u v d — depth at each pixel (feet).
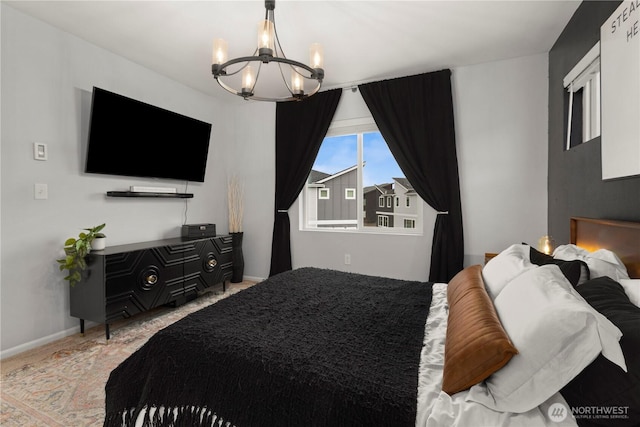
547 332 2.91
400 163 11.53
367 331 4.56
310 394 3.25
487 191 10.66
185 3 7.46
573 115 8.31
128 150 10.03
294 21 8.11
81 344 8.21
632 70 4.93
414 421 2.85
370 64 10.65
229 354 3.88
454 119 11.01
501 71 10.41
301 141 13.19
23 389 6.23
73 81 8.93
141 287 9.18
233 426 3.48
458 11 7.73
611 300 3.80
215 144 13.99
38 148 8.21
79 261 8.16
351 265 12.72
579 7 7.44
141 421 4.04
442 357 3.86
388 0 7.29
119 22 8.26
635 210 5.15
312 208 13.93
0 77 7.52
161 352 4.17
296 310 5.34
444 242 10.84
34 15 7.97
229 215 14.12
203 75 11.60
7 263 7.71
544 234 10.01
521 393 2.89
